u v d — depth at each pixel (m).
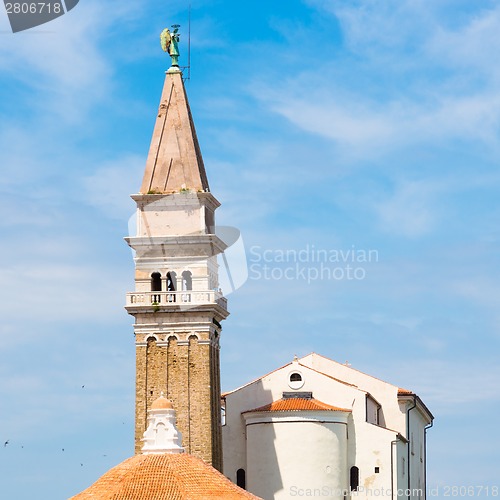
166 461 193.00
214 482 191.25
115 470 193.12
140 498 186.75
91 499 187.12
